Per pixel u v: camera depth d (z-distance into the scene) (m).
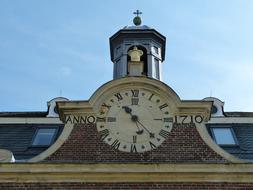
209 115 18.45
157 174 16.88
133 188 16.77
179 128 18.08
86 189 16.77
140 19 25.11
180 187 16.75
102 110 18.36
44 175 16.91
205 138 17.86
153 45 24.03
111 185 16.81
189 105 18.25
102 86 18.48
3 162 16.98
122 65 23.27
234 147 20.50
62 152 17.67
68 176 16.89
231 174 16.81
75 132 18.06
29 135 21.77
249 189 16.67
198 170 16.84
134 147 17.75
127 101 18.47
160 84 18.47
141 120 18.19
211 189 16.70
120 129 18.06
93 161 17.42
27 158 19.52
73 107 18.31
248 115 25.20
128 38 23.97
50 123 22.56
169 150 17.69
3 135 21.81
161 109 18.34
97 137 17.97
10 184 16.83
